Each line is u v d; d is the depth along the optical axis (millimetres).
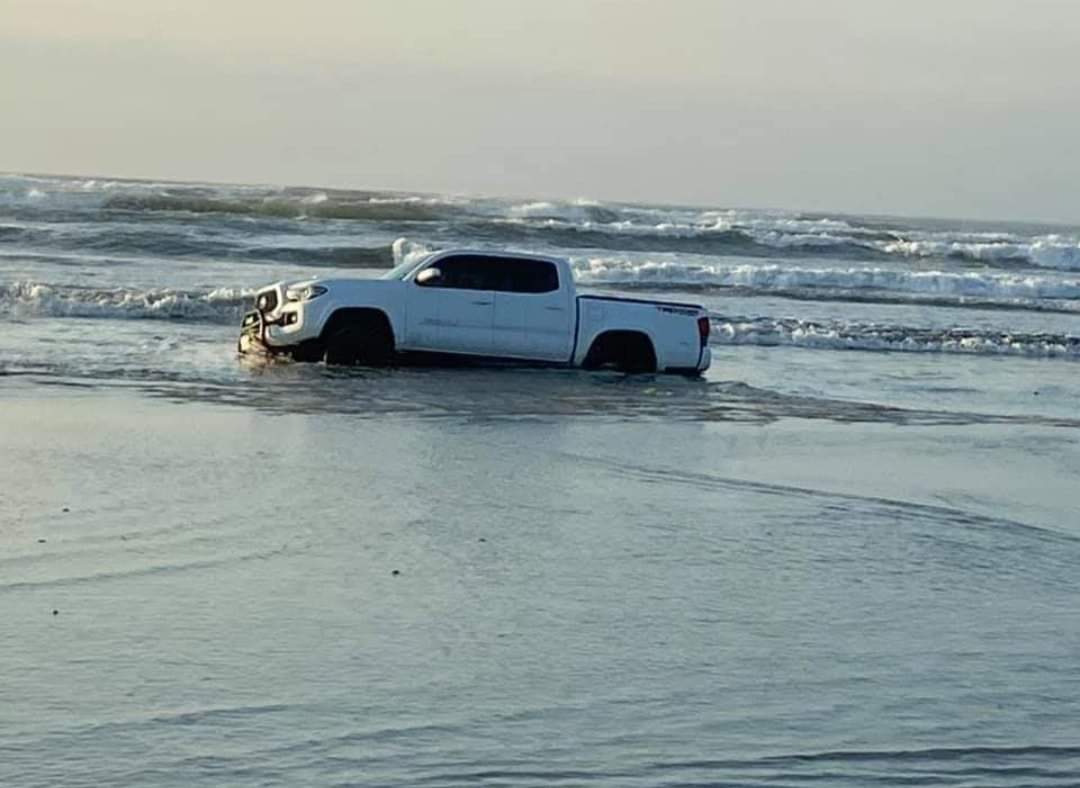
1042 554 13477
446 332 25672
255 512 13477
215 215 58719
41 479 14453
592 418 20484
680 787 7707
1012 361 33094
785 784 7812
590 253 57594
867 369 29453
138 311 31312
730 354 30844
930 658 10094
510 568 11922
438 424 19188
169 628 9914
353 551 12234
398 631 10094
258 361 25219
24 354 24234
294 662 9352
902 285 51219
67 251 46656
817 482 16484
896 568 12625
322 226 57000
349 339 25281
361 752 7953
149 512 13281
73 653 9312
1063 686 9641
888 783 7891
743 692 9211
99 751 7777
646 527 13703
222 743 7977
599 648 9945
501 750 8078
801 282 49875
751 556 12766
